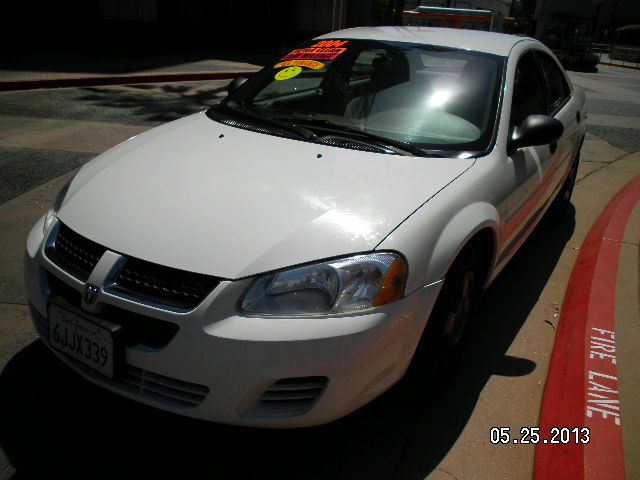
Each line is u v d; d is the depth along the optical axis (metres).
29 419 2.30
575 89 4.68
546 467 2.16
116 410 2.39
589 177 6.29
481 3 51.84
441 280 2.16
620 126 9.26
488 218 2.42
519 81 3.22
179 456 2.18
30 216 4.21
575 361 2.72
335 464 2.19
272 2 16.41
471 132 2.78
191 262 1.92
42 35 14.69
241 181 2.29
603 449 2.14
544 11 49.66
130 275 1.98
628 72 24.81
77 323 2.02
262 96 3.29
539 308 3.50
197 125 2.98
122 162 2.57
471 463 2.24
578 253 4.31
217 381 1.87
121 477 2.06
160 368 1.91
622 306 3.20
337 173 2.36
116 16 14.98
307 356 1.85
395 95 2.98
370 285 1.94
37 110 7.51
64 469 2.07
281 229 2.01
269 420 1.92
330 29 16.70
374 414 2.46
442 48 3.21
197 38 16.16
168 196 2.21
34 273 2.24
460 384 2.72
